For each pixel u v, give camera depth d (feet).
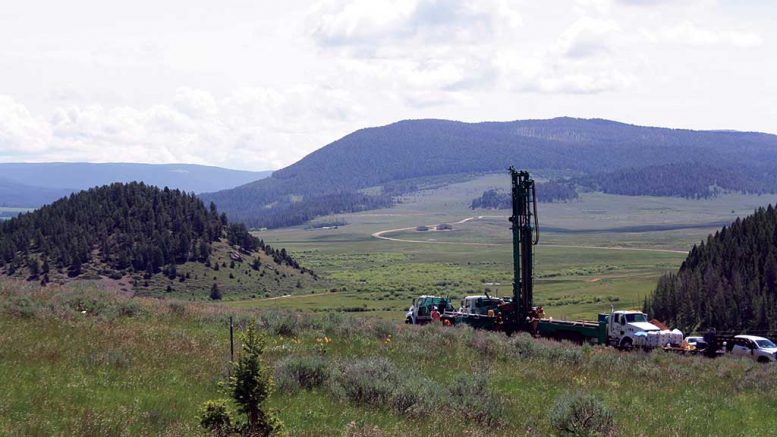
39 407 48.16
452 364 85.35
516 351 99.86
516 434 53.11
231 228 559.38
